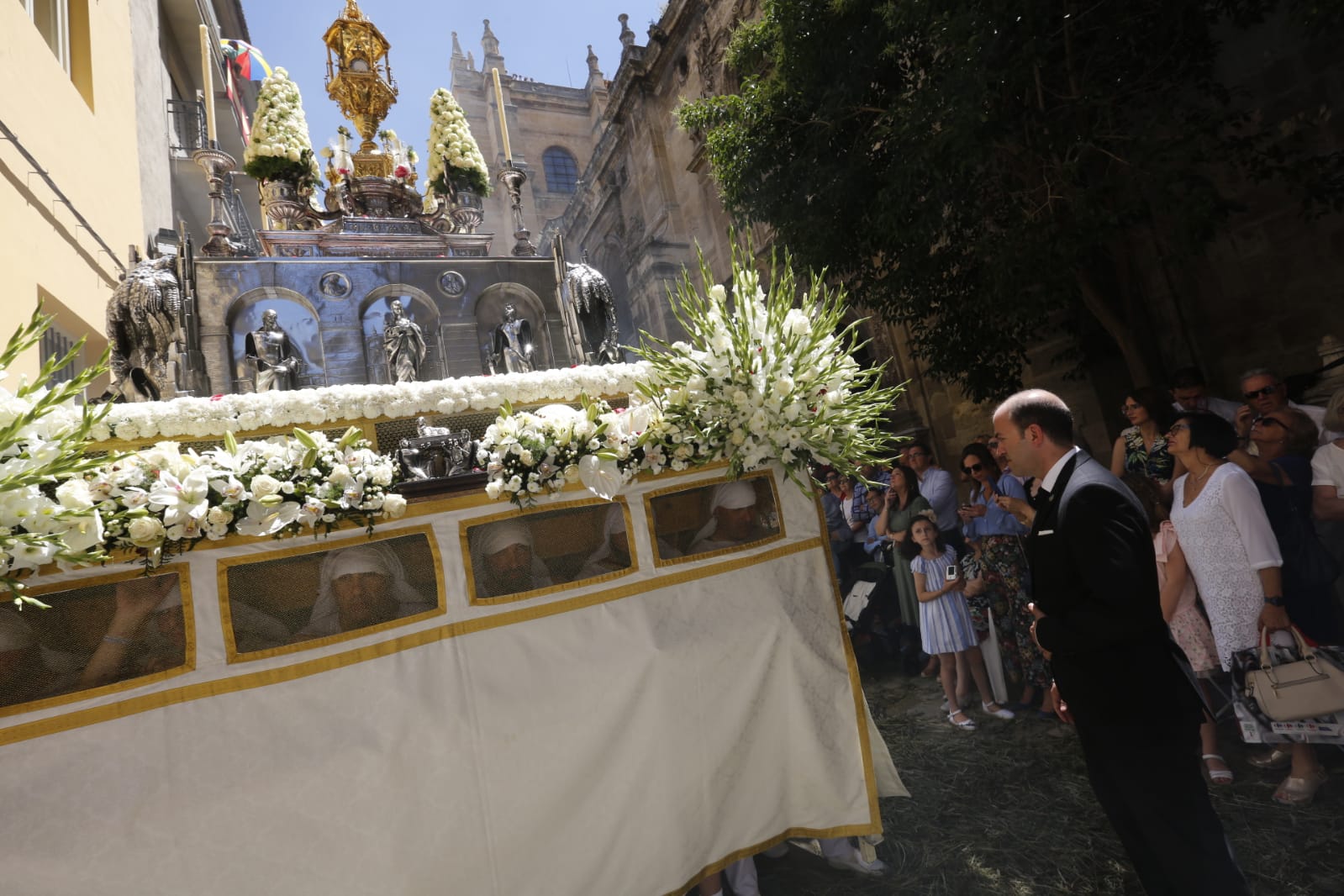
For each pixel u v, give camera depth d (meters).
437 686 2.02
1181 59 5.53
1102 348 7.57
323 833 1.81
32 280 5.73
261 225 14.72
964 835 2.84
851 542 6.15
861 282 6.99
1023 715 4.03
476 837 1.97
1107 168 5.26
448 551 2.15
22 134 5.80
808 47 6.67
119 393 3.29
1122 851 2.57
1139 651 1.94
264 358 3.46
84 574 1.73
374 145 4.78
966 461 4.51
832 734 2.61
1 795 1.56
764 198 7.35
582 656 2.23
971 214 5.75
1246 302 6.10
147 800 1.67
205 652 1.81
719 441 2.51
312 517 1.90
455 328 4.05
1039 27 4.80
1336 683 2.40
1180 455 3.07
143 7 9.74
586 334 4.19
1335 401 3.06
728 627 2.51
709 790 2.35
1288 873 2.33
